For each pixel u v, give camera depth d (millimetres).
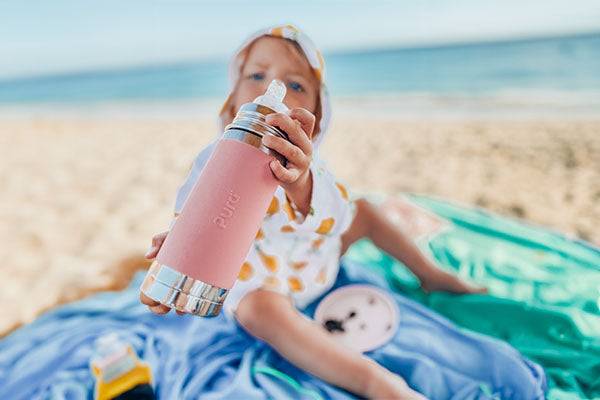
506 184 1630
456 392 544
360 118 3209
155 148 2730
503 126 2461
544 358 595
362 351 590
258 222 352
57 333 720
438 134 2430
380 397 491
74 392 585
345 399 513
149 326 718
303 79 531
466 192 1593
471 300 686
